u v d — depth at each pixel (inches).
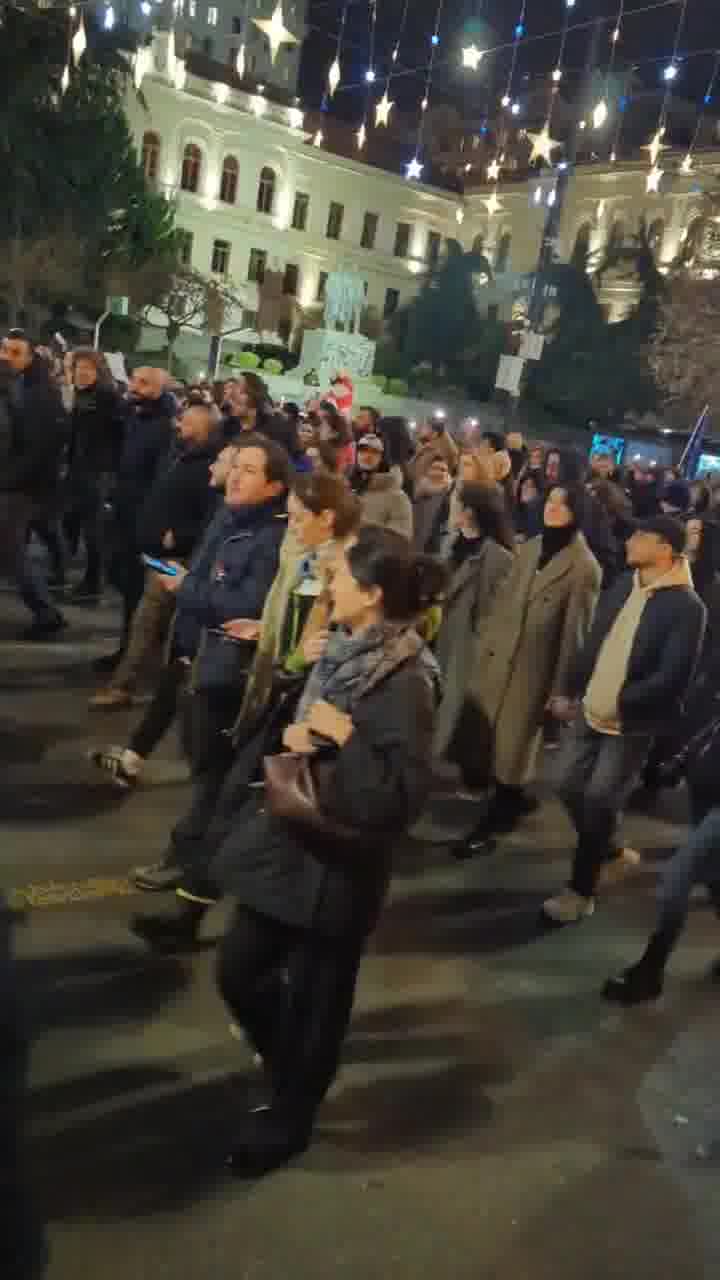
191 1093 130.5
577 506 204.8
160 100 1854.1
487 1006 161.8
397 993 161.6
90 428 352.5
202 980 155.3
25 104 1168.2
